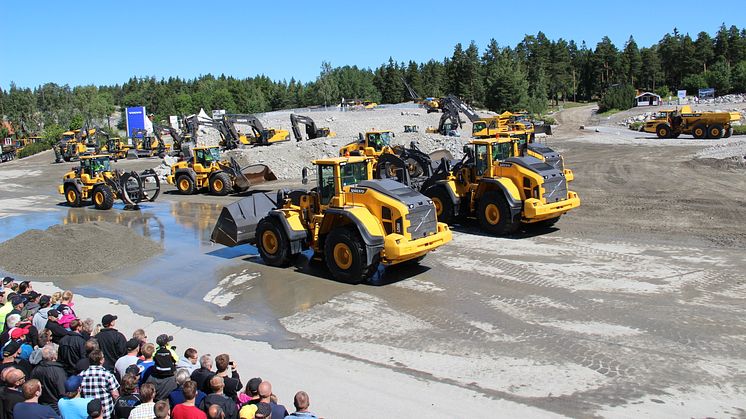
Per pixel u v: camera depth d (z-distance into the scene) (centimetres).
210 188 2797
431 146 3638
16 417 582
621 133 5584
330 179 1339
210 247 1717
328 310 1129
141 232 1980
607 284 1189
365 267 1241
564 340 930
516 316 1042
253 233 1570
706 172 2670
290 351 945
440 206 1780
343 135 5841
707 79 9819
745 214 1786
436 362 876
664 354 865
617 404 732
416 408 742
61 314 881
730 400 732
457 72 10419
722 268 1263
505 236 1648
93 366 671
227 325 1080
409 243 1222
